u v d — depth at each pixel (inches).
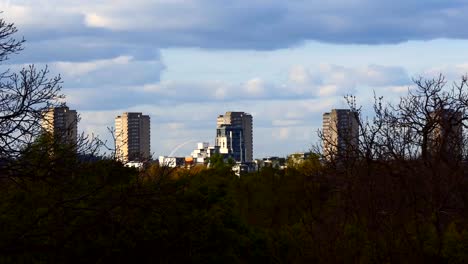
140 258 1224.8
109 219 1077.1
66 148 1057.5
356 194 1341.0
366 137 1434.5
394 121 1542.8
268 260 1583.4
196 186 1480.1
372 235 1288.1
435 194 1381.6
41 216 1005.8
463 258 1382.9
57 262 1116.5
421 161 1460.4
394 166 1411.2
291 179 2581.2
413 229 1366.9
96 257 1152.2
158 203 1129.4
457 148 1606.8
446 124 1544.0
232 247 1439.5
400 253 1282.0
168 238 1241.4
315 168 2146.9
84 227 1047.0
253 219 2573.8
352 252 1318.9
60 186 1038.4
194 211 1344.7
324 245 1346.0
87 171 1093.8
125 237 1169.4
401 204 1307.8
